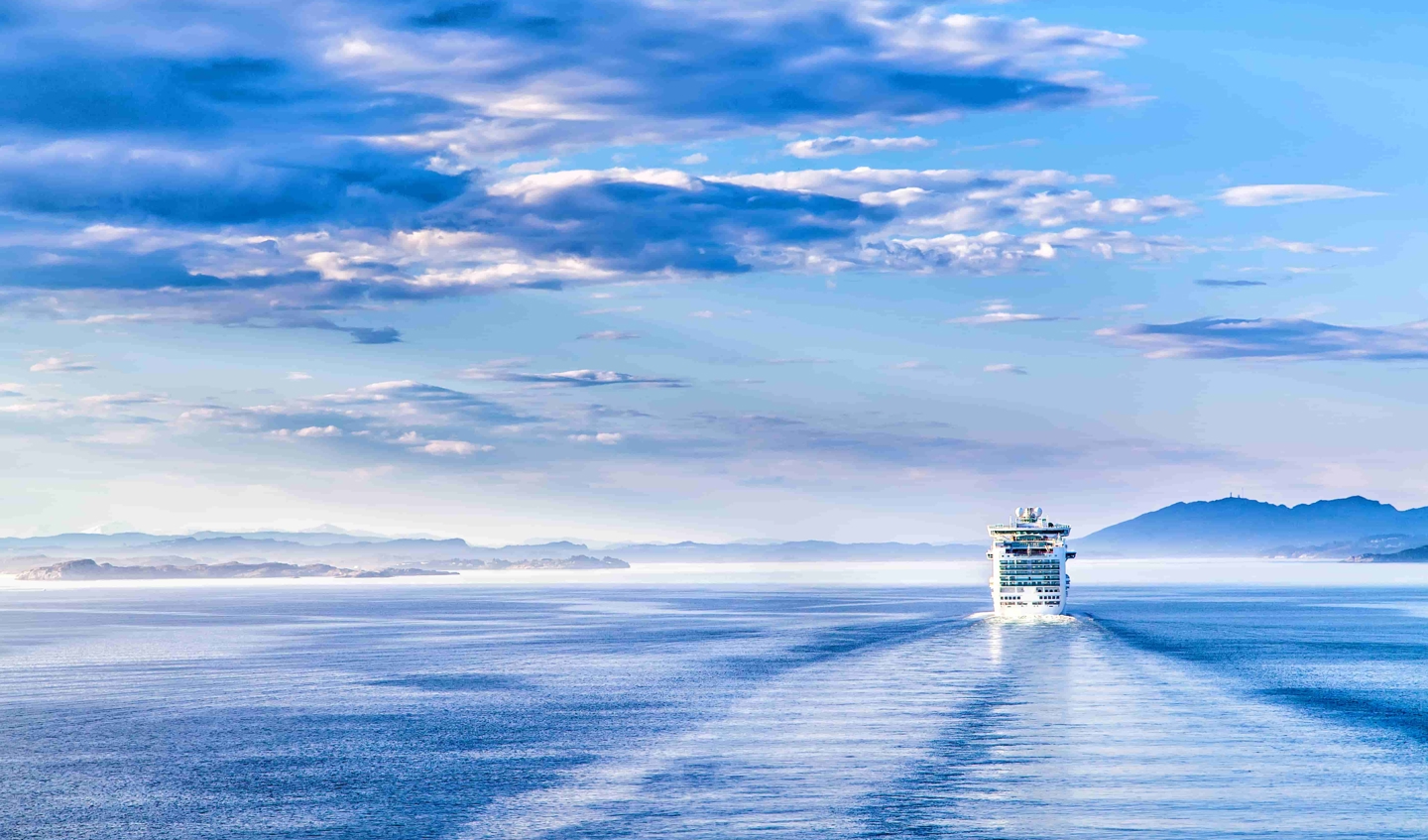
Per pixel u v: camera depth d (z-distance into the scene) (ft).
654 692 463.42
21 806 279.90
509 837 250.98
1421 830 251.39
